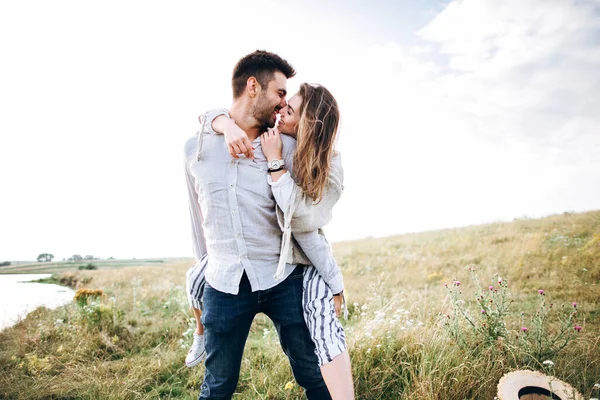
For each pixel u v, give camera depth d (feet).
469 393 8.65
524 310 14.67
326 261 6.04
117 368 11.81
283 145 5.84
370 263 30.25
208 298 5.87
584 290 16.65
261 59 5.70
